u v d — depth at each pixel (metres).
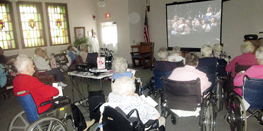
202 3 5.39
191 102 1.97
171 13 6.16
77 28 7.29
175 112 2.16
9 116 3.17
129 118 1.46
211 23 5.31
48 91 2.02
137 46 6.74
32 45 6.33
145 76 5.43
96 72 3.00
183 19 5.90
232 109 2.31
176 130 2.51
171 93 2.07
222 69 3.14
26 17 6.12
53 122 1.99
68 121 2.75
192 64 2.17
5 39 5.71
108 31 7.75
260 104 1.94
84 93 4.18
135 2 7.14
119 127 1.41
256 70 2.02
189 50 5.94
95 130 1.71
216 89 2.69
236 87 2.18
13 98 4.11
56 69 4.50
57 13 6.86
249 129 2.42
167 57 3.15
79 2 7.36
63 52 6.34
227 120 2.49
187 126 2.61
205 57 2.74
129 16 6.96
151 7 7.28
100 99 2.70
